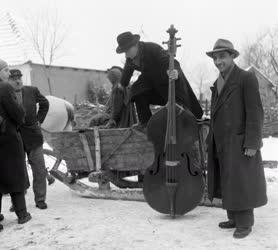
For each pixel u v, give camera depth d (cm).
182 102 609
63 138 706
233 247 453
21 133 637
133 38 618
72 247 481
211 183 503
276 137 1852
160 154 559
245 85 476
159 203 562
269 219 546
